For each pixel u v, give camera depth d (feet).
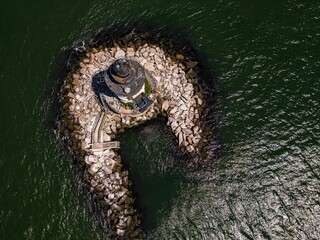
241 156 92.84
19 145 95.86
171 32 102.83
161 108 95.81
